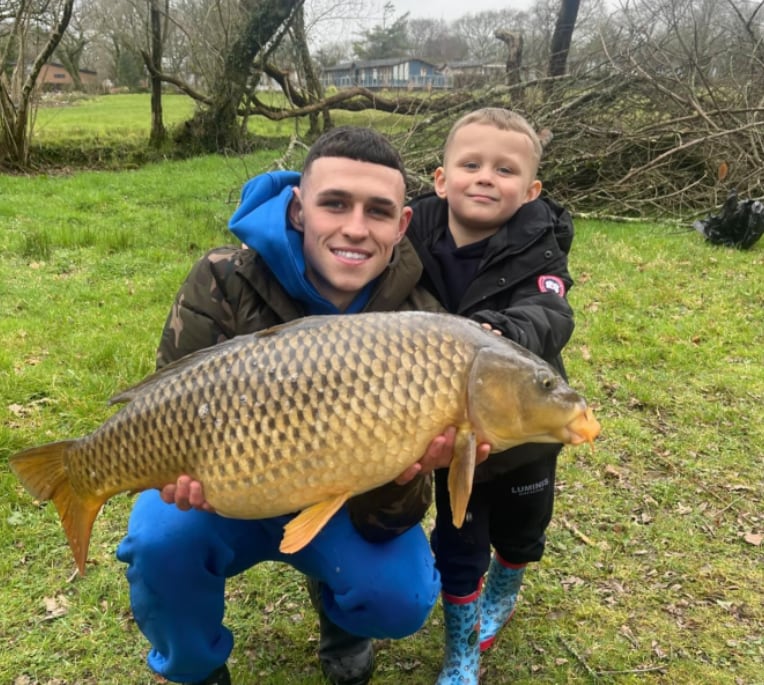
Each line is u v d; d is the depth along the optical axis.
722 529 3.05
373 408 1.52
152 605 1.83
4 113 13.62
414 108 14.35
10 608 2.51
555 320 1.94
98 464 1.69
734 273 6.60
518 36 11.92
